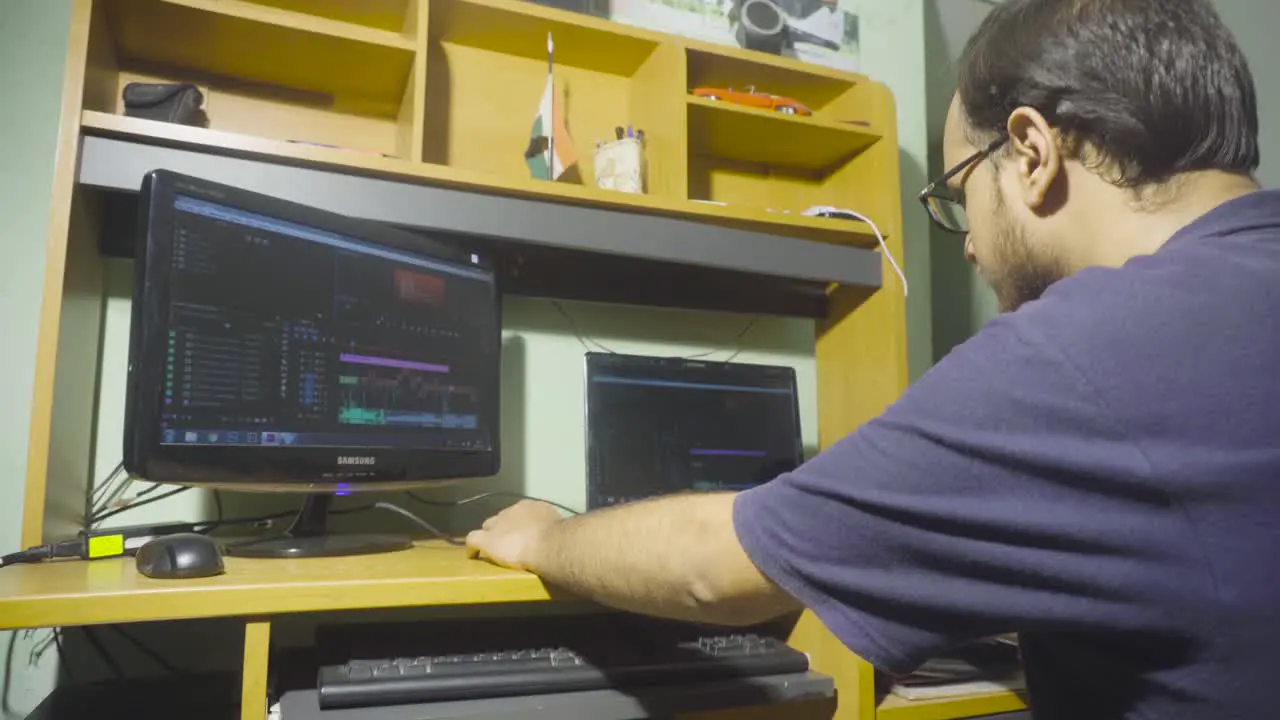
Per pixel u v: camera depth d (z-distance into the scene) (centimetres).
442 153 143
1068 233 68
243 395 96
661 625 113
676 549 70
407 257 117
